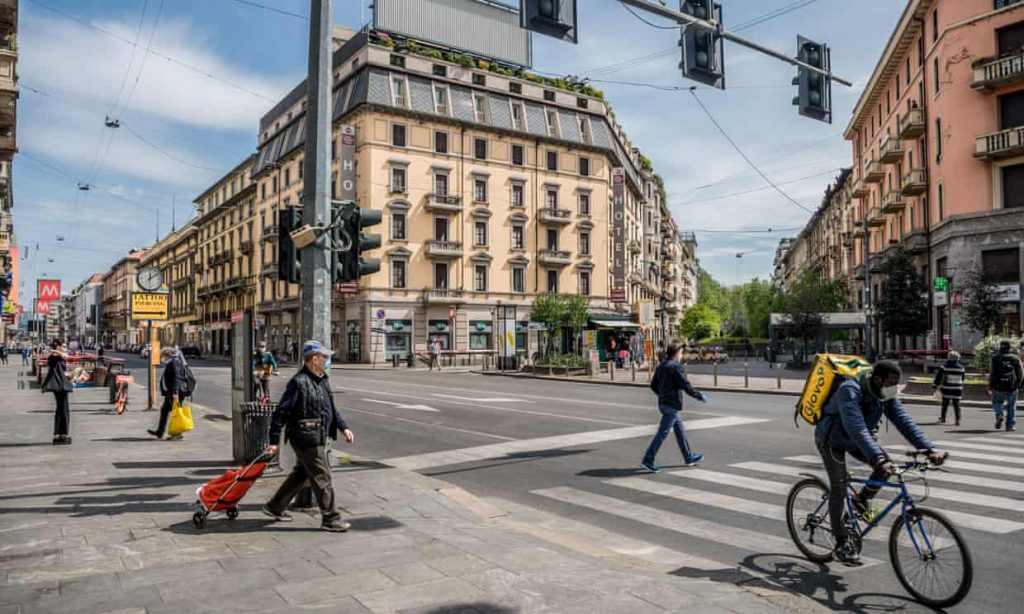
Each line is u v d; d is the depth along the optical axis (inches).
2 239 1232.8
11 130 541.6
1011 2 1138.7
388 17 1700.3
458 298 1847.9
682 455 395.2
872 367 193.5
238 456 353.7
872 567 205.2
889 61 1561.3
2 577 182.4
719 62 378.3
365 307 1737.2
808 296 1562.5
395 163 1768.0
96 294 5644.7
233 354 359.3
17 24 488.4
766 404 711.1
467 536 227.1
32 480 318.3
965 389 707.4
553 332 1663.4
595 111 2139.5
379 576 184.1
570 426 530.3
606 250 2165.4
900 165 1571.1
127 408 666.8
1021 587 184.5
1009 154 1118.4
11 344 3587.6
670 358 364.8
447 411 639.1
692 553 222.1
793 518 218.2
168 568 190.4
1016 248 1113.4
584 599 167.6
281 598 166.7
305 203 297.9
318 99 298.4
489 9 1926.7
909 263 1373.0
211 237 3038.9
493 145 1939.0
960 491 292.2
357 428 529.7
